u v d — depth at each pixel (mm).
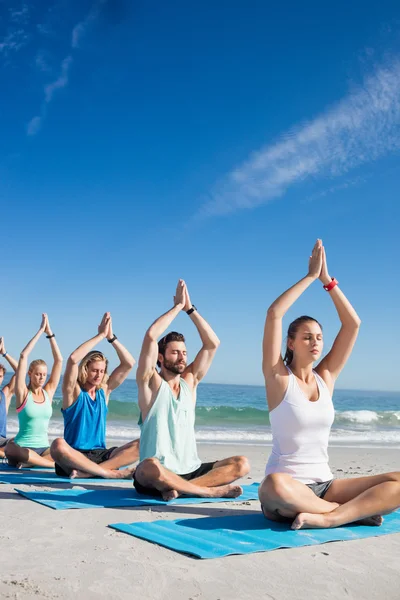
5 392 8867
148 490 5371
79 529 4070
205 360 5988
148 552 3512
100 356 7043
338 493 4402
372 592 2980
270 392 4348
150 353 5348
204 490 5289
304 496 4105
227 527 4145
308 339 4355
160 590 2881
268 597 2844
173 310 5594
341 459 10484
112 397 35469
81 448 6863
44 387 8211
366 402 53219
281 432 4320
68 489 5801
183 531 3992
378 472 8680
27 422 7906
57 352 8289
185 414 5656
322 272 4555
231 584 3002
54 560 3318
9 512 4625
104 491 5652
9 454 7652
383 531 4211
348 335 4609
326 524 4141
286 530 4086
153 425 5477
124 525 4125
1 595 2695
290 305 4348
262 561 3395
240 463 5609
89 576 3045
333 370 4637
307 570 3273
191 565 3281
